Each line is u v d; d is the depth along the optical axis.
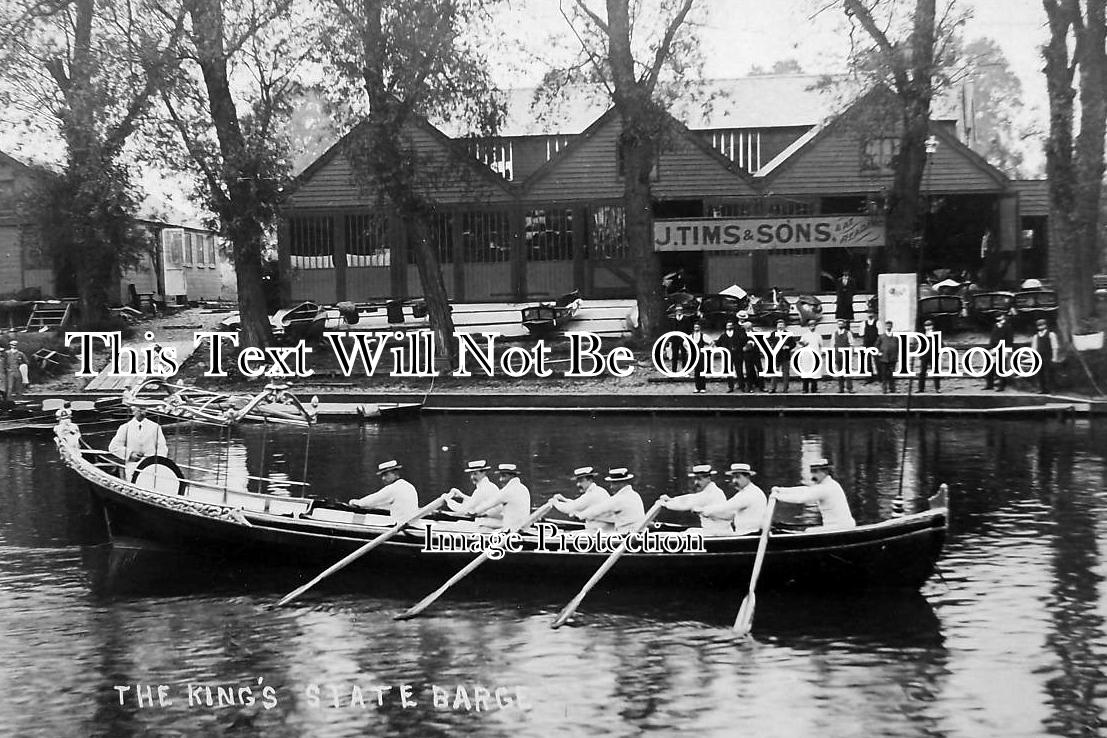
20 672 13.87
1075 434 28.81
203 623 15.59
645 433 29.97
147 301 52.03
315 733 12.19
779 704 12.67
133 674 13.80
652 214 43.16
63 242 43.00
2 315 46.47
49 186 41.97
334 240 46.59
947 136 44.66
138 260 46.28
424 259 39.09
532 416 33.97
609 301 45.88
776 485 22.81
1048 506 20.70
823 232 41.59
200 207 39.59
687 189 45.78
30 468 26.72
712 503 16.75
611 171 45.97
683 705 12.67
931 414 32.16
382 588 17.20
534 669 13.81
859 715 12.34
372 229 44.09
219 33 37.50
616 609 15.97
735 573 16.28
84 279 43.78
